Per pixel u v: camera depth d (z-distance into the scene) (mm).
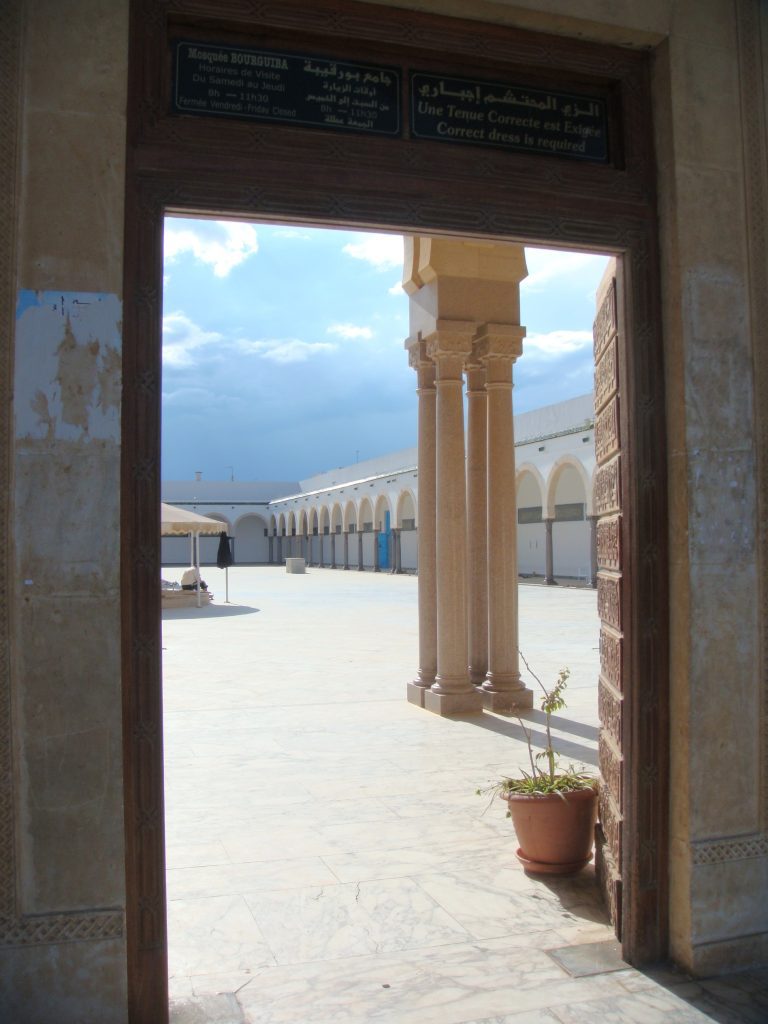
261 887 3857
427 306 7840
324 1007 2854
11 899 2541
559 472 27391
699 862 3119
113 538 2617
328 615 18250
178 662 11289
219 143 2836
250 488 61344
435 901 3707
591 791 3949
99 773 2596
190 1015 2805
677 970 3117
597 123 3322
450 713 7695
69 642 2580
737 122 3299
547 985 2994
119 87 2676
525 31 3164
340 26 2965
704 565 3160
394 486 38094
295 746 6551
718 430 3199
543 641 12828
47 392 2586
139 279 2719
